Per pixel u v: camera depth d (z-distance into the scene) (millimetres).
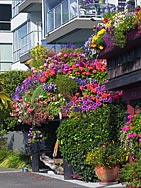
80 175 17875
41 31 34406
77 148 17172
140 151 14422
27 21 36500
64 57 19562
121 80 14367
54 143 22031
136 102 15492
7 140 29672
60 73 19328
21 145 27562
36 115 19516
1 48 41906
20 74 24641
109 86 15477
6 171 22906
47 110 19219
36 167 22156
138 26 12875
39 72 20062
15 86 24359
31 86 20156
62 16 27438
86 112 17922
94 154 16297
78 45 28656
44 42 31141
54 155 20781
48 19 29781
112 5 24562
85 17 25297
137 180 12797
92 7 25266
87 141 16938
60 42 29250
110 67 15789
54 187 16391
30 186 16875
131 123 14484
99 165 16188
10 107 14875
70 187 16219
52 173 21141
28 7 34438
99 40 14938
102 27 15023
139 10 13180
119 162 16031
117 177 16125
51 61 19922
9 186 16953
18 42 38562
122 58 14812
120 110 17078
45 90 19297
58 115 19547
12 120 22812
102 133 16844
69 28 25984
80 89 18594
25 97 20031
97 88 18109
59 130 17797
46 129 21469
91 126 16969
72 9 26156
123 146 16203
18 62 38094
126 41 13508
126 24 13266
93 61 19031
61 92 18906
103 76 18656
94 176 17125
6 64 42000
